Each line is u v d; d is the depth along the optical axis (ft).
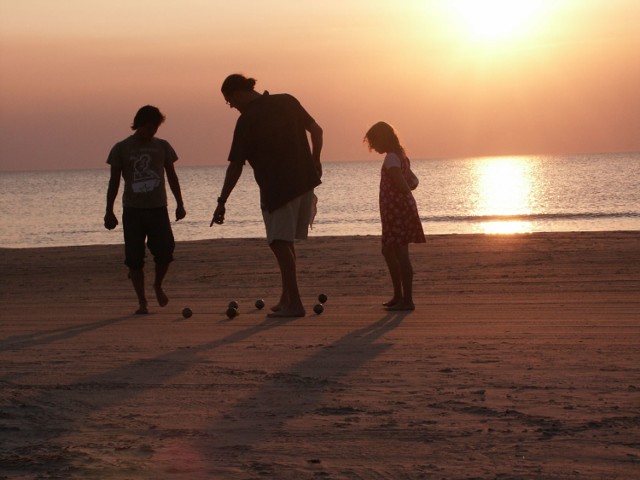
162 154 44.96
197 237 156.76
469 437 19.52
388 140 42.01
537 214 184.85
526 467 17.46
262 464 17.97
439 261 66.08
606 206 210.59
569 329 33.88
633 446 18.60
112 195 44.50
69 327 39.04
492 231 142.92
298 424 20.95
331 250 80.07
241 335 34.73
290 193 39.37
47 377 26.96
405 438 19.58
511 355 28.71
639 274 53.36
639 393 23.07
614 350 29.12
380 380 25.43
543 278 53.11
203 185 606.55
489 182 464.65
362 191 384.27
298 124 39.91
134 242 44.04
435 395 23.40
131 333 36.35
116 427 21.07
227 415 21.98
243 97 39.91
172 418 21.81
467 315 38.93
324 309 42.93
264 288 54.85
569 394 23.09
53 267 74.84
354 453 18.61
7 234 189.06
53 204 342.03
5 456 18.81
